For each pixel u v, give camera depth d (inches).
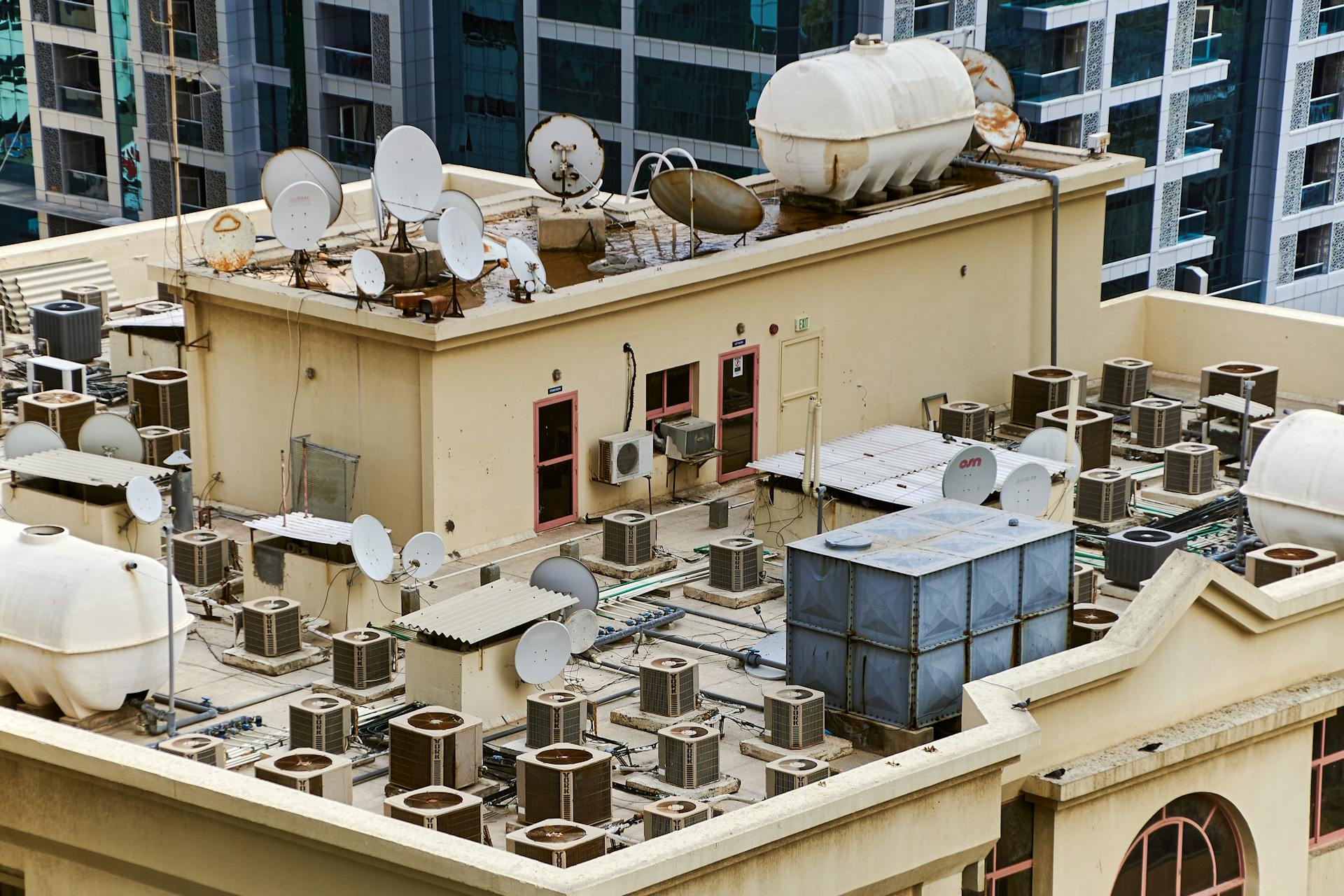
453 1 6067.9
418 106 6097.4
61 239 3248.0
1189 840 1989.4
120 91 6437.0
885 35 5423.2
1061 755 1851.6
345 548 2196.1
